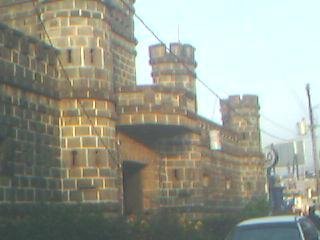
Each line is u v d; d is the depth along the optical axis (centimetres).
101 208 2483
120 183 2858
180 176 3441
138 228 2411
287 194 7612
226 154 4419
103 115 2622
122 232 2239
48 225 2023
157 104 2962
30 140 2345
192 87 3812
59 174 2539
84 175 2561
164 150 3425
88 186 2556
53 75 2555
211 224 3306
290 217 1761
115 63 3186
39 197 2377
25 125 2319
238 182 4709
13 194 2216
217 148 3941
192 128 3219
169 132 3200
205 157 3872
